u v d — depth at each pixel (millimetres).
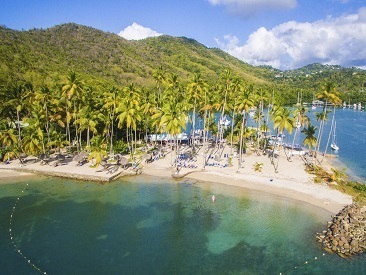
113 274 39250
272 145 107875
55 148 92938
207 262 41938
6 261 41844
